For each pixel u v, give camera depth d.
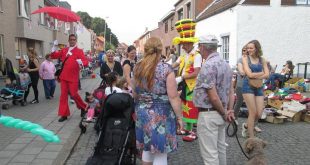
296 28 16.39
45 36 29.98
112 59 7.57
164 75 3.70
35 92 11.46
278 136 7.09
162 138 3.69
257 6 16.09
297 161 5.48
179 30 6.30
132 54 6.50
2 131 7.15
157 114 3.72
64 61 8.09
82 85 18.47
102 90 7.06
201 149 4.18
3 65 10.49
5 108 10.19
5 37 21.39
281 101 9.28
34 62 11.36
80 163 5.37
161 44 3.81
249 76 5.85
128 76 6.41
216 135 4.11
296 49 16.50
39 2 27.94
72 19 9.62
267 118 8.52
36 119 8.55
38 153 5.67
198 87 4.06
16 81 10.62
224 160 4.35
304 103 9.13
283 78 13.59
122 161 4.59
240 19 16.11
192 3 25.41
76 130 7.30
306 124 8.37
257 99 6.05
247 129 6.39
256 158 4.27
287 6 16.23
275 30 16.31
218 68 3.96
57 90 15.78
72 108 10.20
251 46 5.94
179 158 5.65
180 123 3.87
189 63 6.24
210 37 4.02
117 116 4.70
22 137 6.68
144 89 3.78
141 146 3.84
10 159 5.36
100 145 4.55
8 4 21.83
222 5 19.20
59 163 5.17
